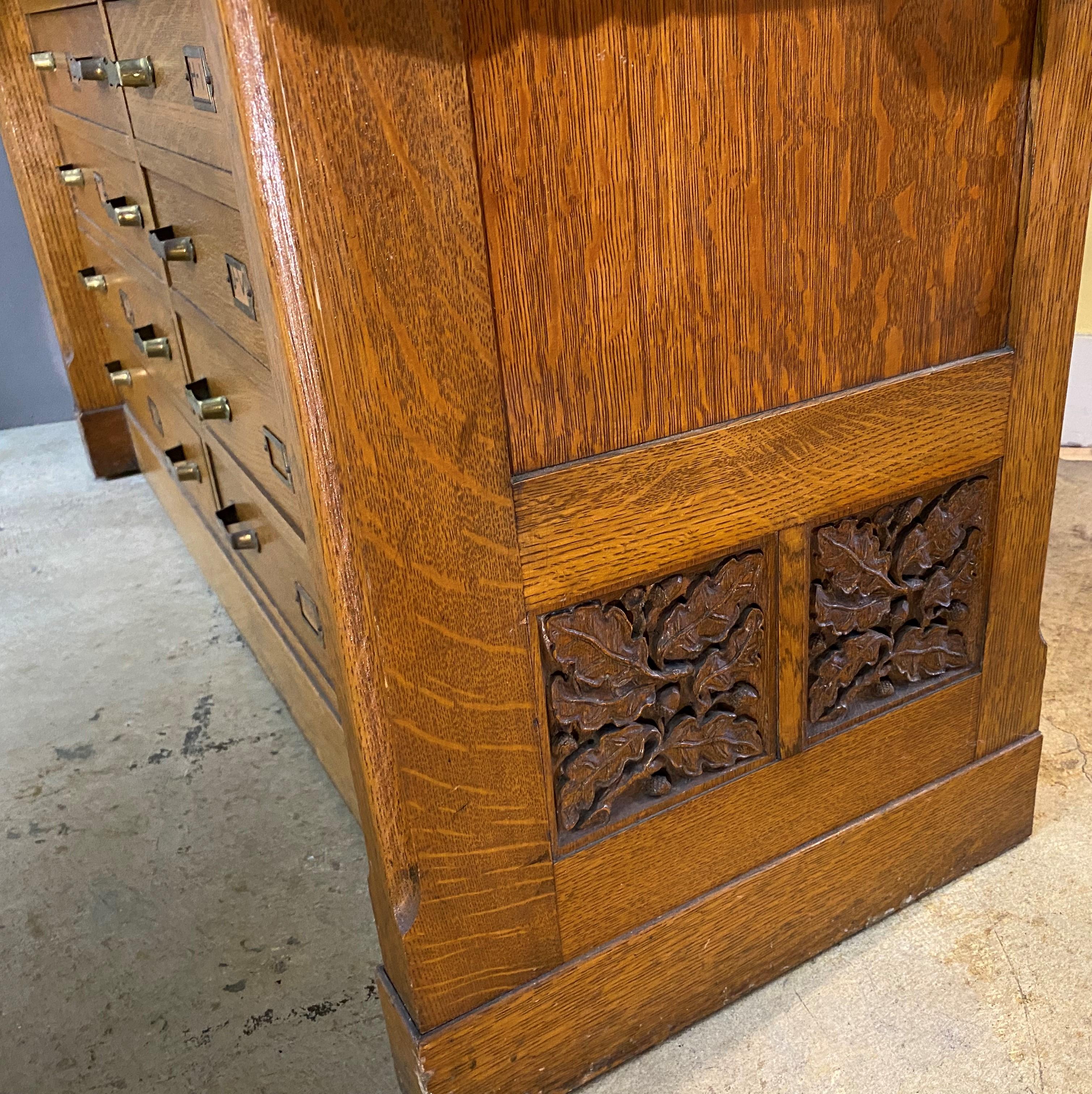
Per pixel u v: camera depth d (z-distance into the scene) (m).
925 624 1.18
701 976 1.15
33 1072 1.18
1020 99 0.98
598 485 0.90
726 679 1.06
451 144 0.74
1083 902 1.28
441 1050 1.00
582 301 0.84
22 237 2.93
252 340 1.17
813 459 1.01
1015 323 1.07
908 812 1.24
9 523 2.57
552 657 0.94
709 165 0.85
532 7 0.74
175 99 1.17
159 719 1.82
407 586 0.84
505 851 0.98
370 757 0.88
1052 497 1.20
